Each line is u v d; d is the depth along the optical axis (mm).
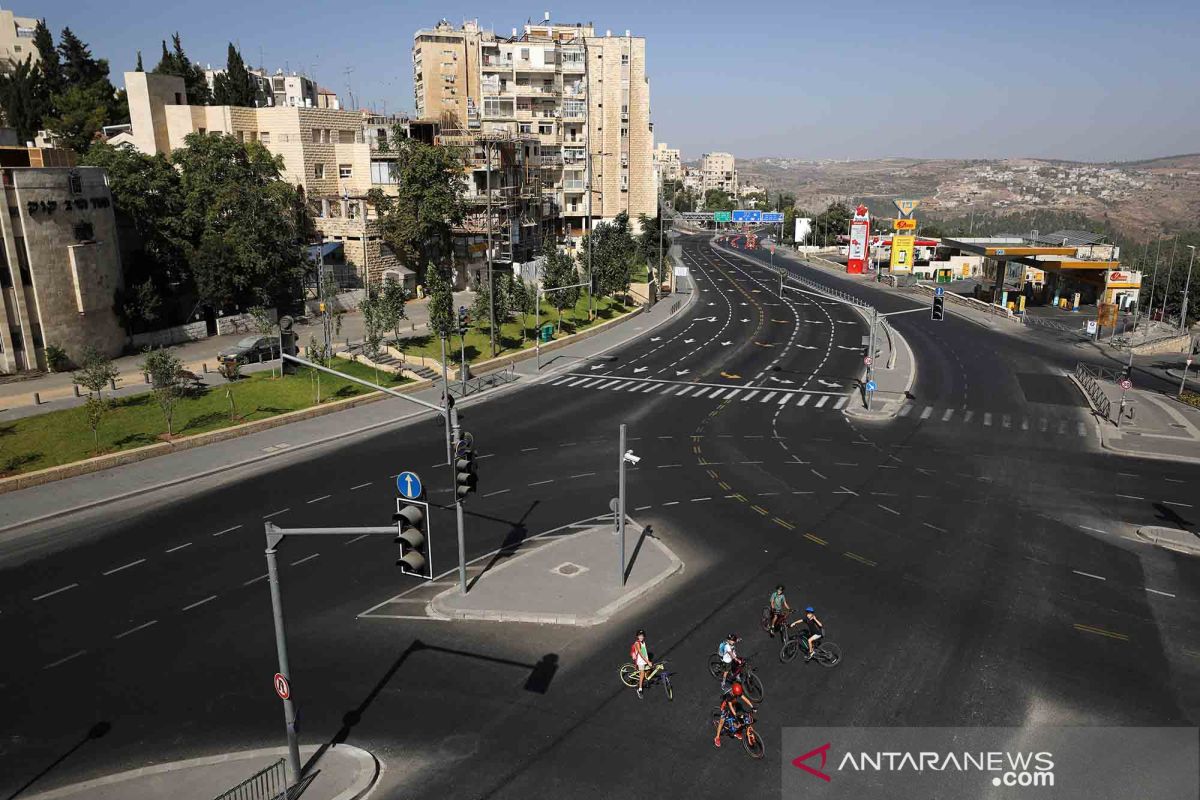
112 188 59562
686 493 32969
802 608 23312
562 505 31625
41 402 42188
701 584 24875
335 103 129750
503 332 64438
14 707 18750
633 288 94250
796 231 178750
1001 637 21719
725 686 18156
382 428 42656
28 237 47781
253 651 21078
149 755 16984
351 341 59938
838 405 48281
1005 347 69625
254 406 43656
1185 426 43875
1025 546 27797
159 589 24625
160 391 38812
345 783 15930
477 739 17422
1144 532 28672
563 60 114812
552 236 93875
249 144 69125
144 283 57406
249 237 64062
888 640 21562
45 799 15469
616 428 42812
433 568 26031
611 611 22906
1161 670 20188
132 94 82062
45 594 24344
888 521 30016
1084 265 91375
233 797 15414
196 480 34406
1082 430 43281
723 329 76438
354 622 22578
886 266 140750
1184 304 81875
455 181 81188
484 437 41094
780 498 32406
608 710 18438
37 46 95500
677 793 15750
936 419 45406
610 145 133750
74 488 32938
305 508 31078
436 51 130875
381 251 80688
